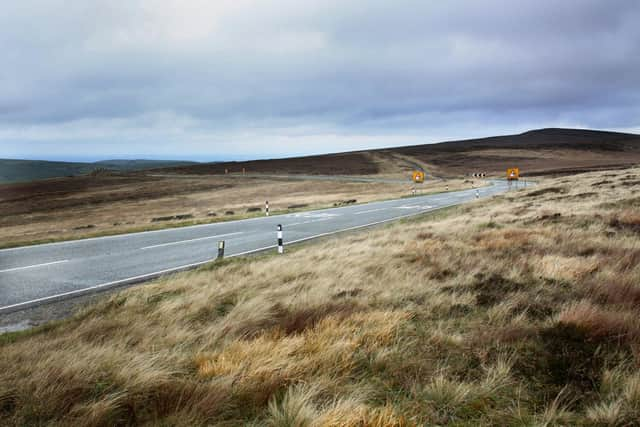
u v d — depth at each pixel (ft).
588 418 9.06
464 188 171.12
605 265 21.72
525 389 10.57
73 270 32.04
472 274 22.45
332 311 17.25
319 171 325.83
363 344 13.76
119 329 16.34
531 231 34.65
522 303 16.90
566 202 61.16
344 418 8.88
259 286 23.68
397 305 18.33
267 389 10.58
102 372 11.73
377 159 401.08
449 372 11.53
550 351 12.28
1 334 18.04
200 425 9.16
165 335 15.56
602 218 39.01
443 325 15.40
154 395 10.54
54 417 9.65
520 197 82.99
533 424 8.87
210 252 39.73
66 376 11.12
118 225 114.52
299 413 8.97
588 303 15.11
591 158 389.60
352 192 187.62
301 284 23.11
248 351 12.85
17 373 11.76
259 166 378.53
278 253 37.55
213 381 10.75
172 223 66.80
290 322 16.06
